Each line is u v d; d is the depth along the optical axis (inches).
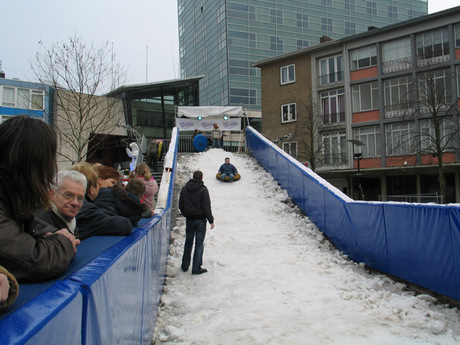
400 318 169.5
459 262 170.2
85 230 110.3
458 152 957.8
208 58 2518.5
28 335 34.5
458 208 169.9
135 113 1331.2
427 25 1149.1
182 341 150.8
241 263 276.1
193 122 884.0
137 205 140.9
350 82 1283.2
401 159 1128.8
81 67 772.6
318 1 2549.2
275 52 2374.5
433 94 908.0
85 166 127.7
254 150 717.9
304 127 1290.6
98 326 58.5
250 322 169.5
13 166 52.2
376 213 243.8
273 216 430.0
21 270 52.2
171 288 224.1
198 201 259.3
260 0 2370.8
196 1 2726.4
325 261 275.3
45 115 859.4
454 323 162.1
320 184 368.5
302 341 148.4
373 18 2736.2
